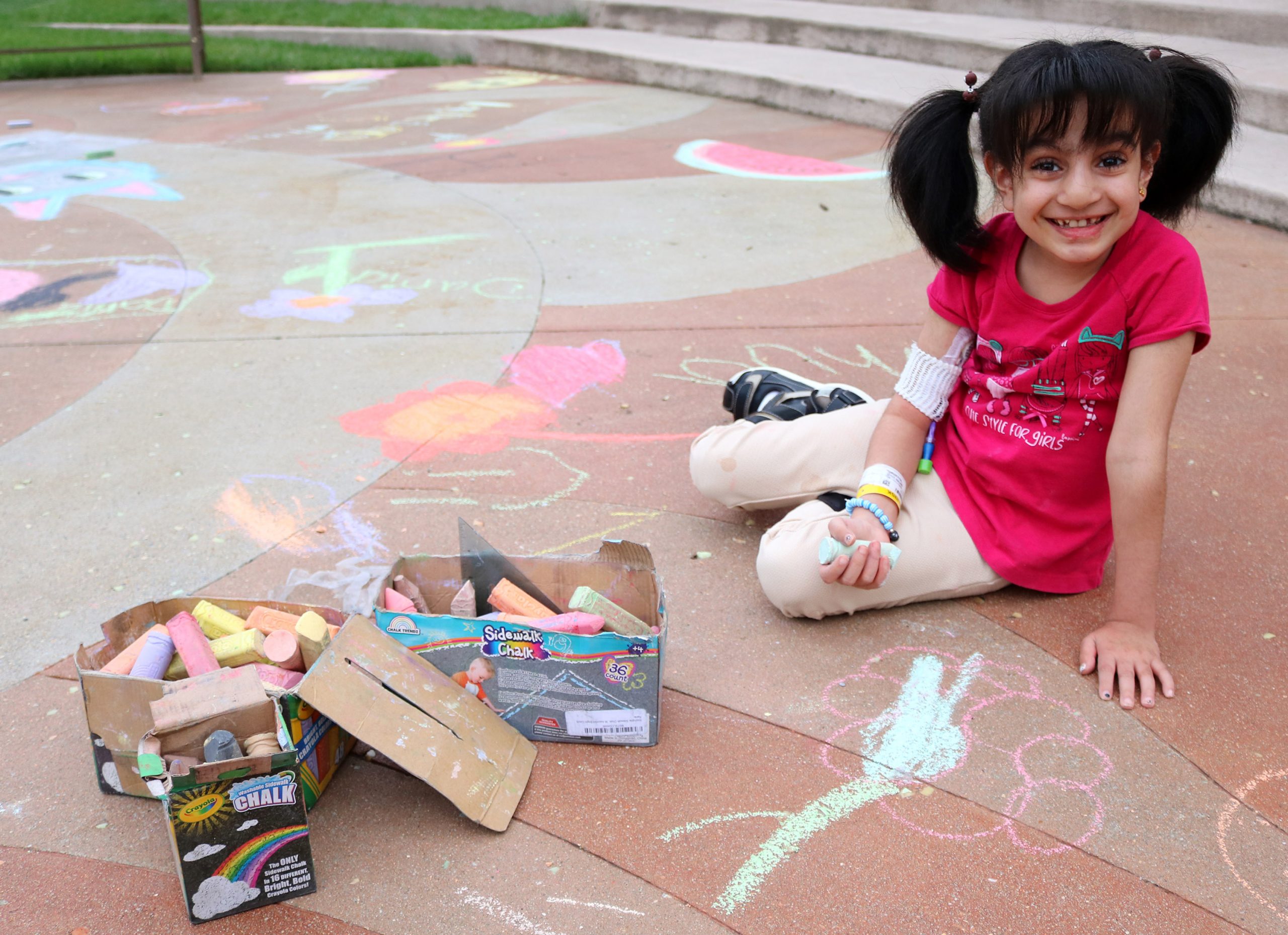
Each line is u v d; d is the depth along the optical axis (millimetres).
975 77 2189
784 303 4520
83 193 6371
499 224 5625
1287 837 1912
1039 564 2459
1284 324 4156
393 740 1905
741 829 1939
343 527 2908
